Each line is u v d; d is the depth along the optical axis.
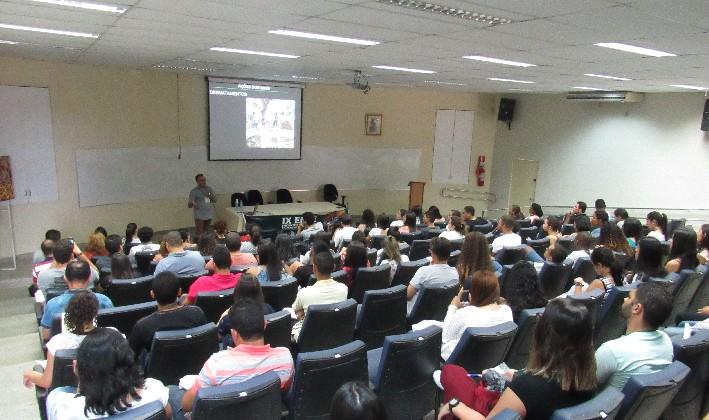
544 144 12.76
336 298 3.45
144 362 2.74
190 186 11.09
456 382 2.08
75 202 9.41
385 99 13.15
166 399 1.98
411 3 3.31
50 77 8.77
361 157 13.20
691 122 9.70
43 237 9.03
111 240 5.34
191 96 10.77
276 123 11.86
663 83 7.96
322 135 12.60
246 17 4.01
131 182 10.18
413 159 13.75
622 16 3.35
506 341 2.48
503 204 13.99
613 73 6.83
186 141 10.87
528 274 2.99
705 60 5.18
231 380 2.16
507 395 1.70
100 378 1.78
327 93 12.45
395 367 2.44
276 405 2.05
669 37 3.99
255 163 11.83
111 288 3.84
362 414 1.10
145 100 10.12
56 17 4.29
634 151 10.73
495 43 4.78
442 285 3.63
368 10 3.59
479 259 3.89
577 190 12.02
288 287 3.78
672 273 3.67
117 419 1.65
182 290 4.24
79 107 9.23
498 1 3.13
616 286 3.49
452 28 4.12
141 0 3.52
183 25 4.46
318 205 11.37
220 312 3.48
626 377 2.05
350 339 3.20
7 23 4.66
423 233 6.70
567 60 5.75
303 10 3.68
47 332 3.22
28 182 8.69
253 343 2.24
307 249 6.28
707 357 2.23
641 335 2.10
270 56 6.62
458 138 13.96
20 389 3.37
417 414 2.64
